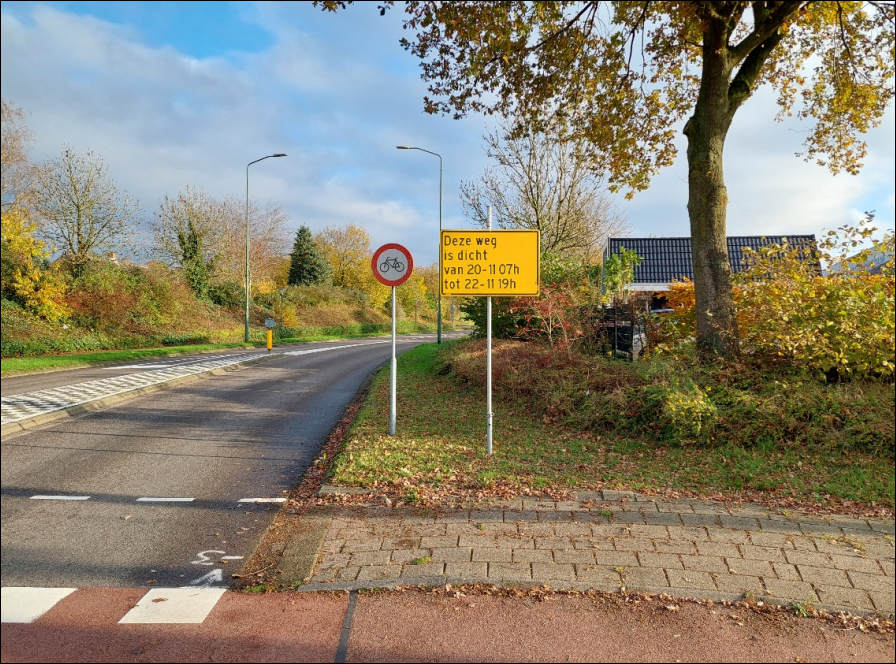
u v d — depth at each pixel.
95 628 3.46
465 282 7.02
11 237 23.11
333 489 5.79
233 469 6.98
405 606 3.69
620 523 4.86
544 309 12.20
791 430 6.84
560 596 3.77
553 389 9.27
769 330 8.57
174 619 3.57
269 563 4.44
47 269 26.61
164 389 13.55
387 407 10.06
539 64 10.71
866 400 7.04
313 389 13.96
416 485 5.83
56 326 24.50
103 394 12.03
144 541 4.85
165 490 6.17
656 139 11.78
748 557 4.24
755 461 6.25
